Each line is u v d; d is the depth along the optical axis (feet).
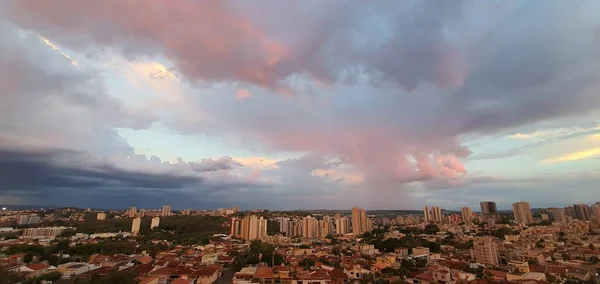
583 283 320.29
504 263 446.60
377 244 605.73
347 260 433.07
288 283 327.06
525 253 481.87
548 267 371.97
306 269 379.35
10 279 274.77
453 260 435.94
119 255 447.42
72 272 330.34
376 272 357.61
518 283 293.23
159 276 320.09
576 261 441.68
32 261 386.32
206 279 325.01
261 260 423.23
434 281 318.65
